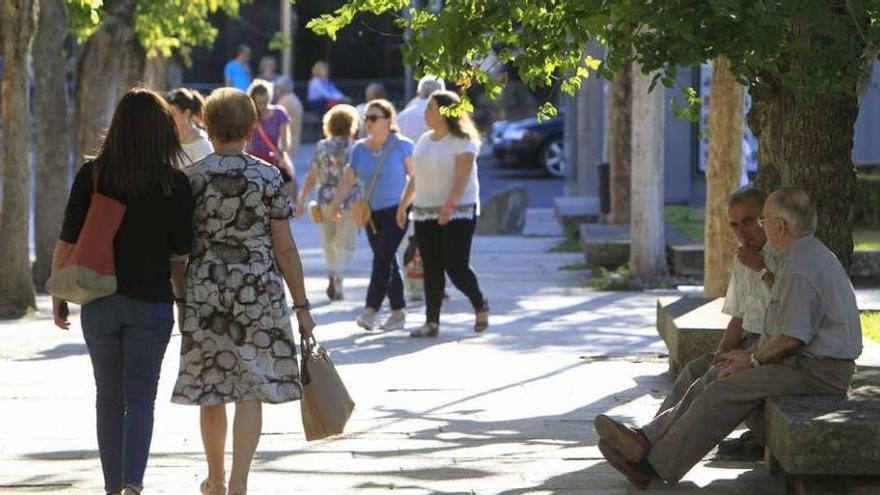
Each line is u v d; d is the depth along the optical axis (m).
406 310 38.91
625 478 21.11
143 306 18.19
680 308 29.03
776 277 20.03
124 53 48.81
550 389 28.05
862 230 51.12
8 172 37.47
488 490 20.45
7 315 37.28
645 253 44.97
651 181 44.88
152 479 20.95
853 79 18.20
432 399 27.06
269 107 46.25
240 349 18.19
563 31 19.97
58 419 24.97
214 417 18.92
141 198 18.09
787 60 21.30
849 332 19.66
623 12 18.08
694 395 20.61
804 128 22.92
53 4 41.91
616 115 55.28
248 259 18.28
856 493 18.84
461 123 33.16
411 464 22.02
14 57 37.22
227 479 20.52
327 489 20.44
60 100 42.09
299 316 18.84
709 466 21.75
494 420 25.23
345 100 111.50
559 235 61.91
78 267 17.86
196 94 30.95
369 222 34.97
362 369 30.12
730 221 21.34
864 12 18.34
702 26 18.11
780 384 19.73
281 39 117.38
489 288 44.16
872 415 18.61
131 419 18.20
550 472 21.52
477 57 21.17
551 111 24.16
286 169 46.75
